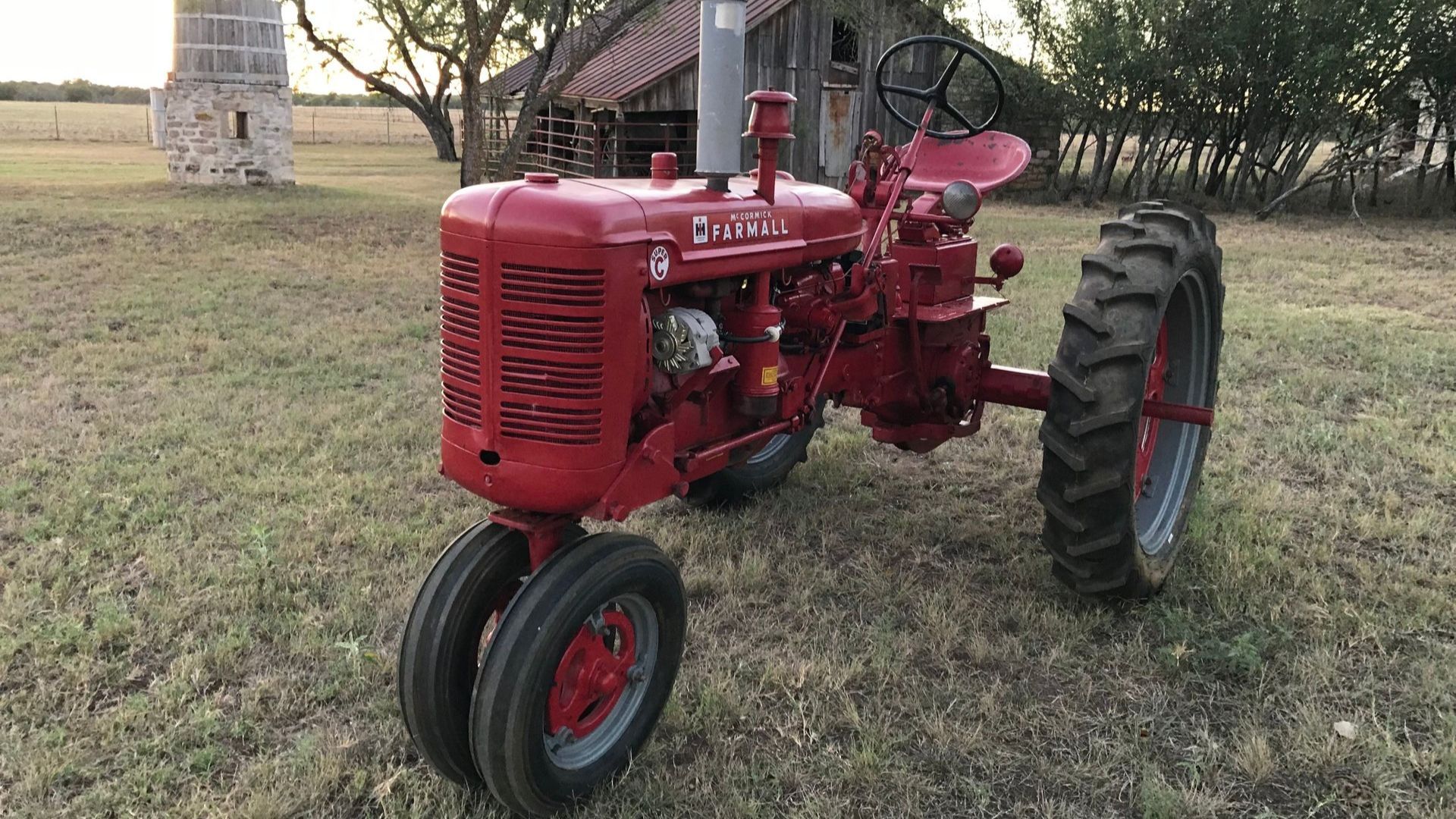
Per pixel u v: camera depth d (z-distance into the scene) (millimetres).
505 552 2564
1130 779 2549
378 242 11688
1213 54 17016
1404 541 3820
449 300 2387
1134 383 3029
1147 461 3857
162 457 4539
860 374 3455
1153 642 3205
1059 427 3113
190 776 2531
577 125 20438
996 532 4031
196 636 3131
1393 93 16453
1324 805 2447
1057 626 3258
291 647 3055
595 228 2199
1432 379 6016
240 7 17344
